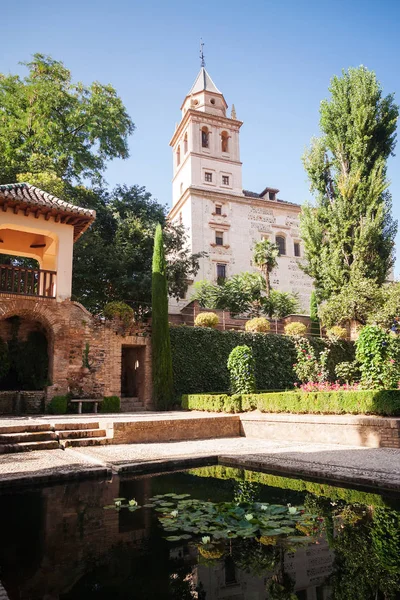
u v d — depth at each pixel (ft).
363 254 71.26
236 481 19.85
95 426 33.01
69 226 51.26
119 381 51.49
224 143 123.24
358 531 12.11
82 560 10.21
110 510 14.52
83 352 49.37
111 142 80.18
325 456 24.13
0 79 73.15
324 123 79.30
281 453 25.82
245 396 41.96
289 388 63.00
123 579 9.14
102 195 78.43
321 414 34.32
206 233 108.88
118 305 53.83
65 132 77.15
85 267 64.54
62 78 77.82
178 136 127.44
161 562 10.02
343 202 74.13
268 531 11.94
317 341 68.44
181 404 52.11
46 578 9.18
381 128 75.41
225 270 109.19
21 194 48.26
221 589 8.56
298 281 117.50
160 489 18.11
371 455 24.13
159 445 30.81
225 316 78.18
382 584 8.68
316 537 11.62
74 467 21.39
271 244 87.76
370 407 30.45
